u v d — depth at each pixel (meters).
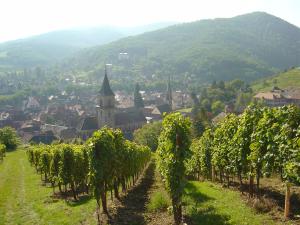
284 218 20.64
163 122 25.88
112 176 29.14
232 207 24.47
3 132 120.69
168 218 24.31
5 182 50.06
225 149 33.47
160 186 40.12
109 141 28.67
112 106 150.62
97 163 27.12
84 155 37.34
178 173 24.19
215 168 41.31
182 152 24.55
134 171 43.94
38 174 58.56
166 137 25.02
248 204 24.64
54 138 150.12
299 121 21.48
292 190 28.02
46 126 186.88
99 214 26.92
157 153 28.94
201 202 27.11
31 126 181.00
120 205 29.77
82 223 25.34
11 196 38.94
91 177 27.08
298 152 17.47
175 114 25.83
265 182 34.62
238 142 27.97
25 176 57.09
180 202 23.86
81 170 36.84
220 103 181.88
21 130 177.50
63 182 35.66
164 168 25.42
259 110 27.45
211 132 44.31
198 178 48.53
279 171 23.23
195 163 47.94
